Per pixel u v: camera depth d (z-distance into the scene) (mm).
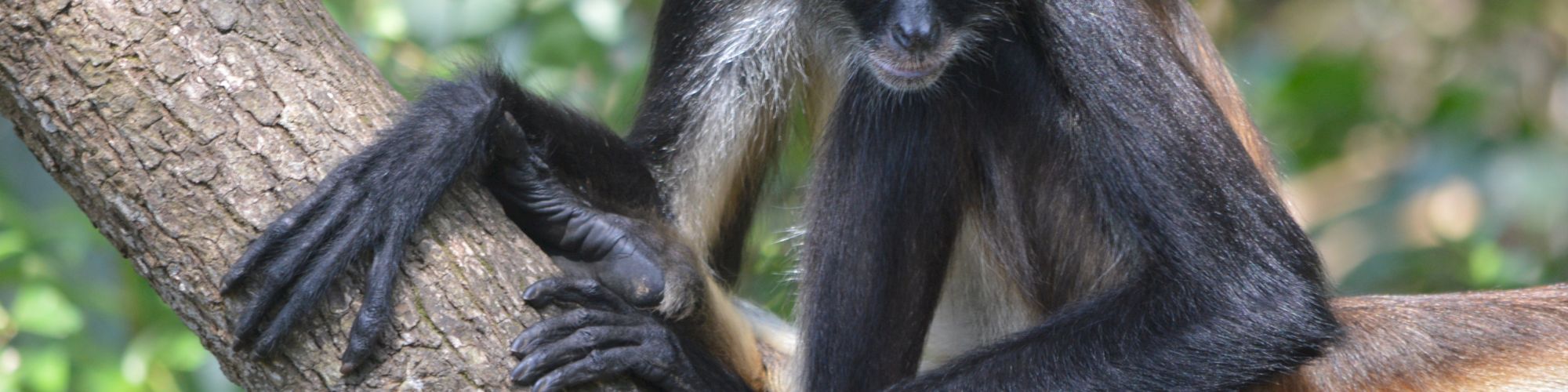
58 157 5891
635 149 8406
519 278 6305
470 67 7281
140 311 12023
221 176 5910
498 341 6125
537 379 6195
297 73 6164
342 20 12008
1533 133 14945
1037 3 7652
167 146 5848
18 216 11586
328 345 5949
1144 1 7945
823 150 8281
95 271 13055
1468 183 15148
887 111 8062
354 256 6031
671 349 6719
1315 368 7758
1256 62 15797
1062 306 8055
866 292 7879
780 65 8820
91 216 5992
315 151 6117
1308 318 6969
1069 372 6930
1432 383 7734
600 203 7805
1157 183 7102
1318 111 14945
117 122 5809
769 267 10180
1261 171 8336
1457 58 16609
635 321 6688
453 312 6070
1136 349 6949
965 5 7805
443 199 6352
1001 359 7055
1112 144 7262
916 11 7840
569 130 7734
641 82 10281
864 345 7852
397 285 6027
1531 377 7727
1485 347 7852
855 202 7984
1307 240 7301
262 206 5969
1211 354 6883
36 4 5758
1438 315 8062
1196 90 7340
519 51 12383
